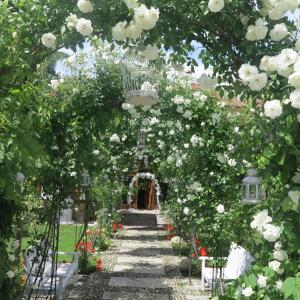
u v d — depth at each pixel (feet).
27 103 10.31
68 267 21.81
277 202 9.00
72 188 18.33
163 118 21.26
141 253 34.78
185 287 24.21
